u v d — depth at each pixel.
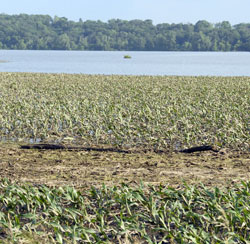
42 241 8.73
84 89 37.59
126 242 8.75
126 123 20.97
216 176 13.57
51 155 16.61
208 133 19.67
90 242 8.55
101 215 9.65
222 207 10.06
